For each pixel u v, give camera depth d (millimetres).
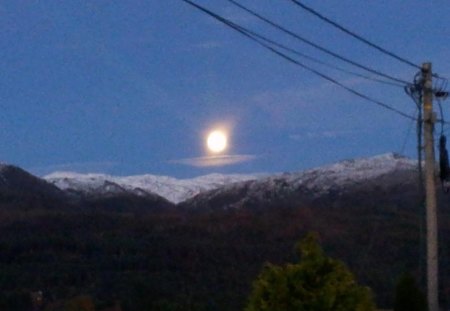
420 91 21094
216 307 29625
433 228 20703
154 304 29922
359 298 12945
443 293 30203
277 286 12836
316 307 12672
